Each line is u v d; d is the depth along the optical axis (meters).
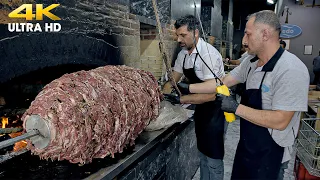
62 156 1.07
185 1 4.41
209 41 6.45
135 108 1.32
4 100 1.68
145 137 1.59
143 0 2.89
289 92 1.35
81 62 1.90
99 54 2.09
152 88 1.58
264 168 1.58
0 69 1.30
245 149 1.65
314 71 7.41
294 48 8.30
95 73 1.27
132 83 1.41
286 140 1.52
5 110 1.68
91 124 1.04
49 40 1.58
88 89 1.10
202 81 2.33
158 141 1.63
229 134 4.39
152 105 1.55
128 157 1.27
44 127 0.96
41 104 0.99
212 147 2.31
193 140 2.78
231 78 1.96
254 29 1.44
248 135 1.62
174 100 2.19
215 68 2.17
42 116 0.97
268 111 1.43
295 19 8.12
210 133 2.29
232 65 6.70
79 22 1.83
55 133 0.97
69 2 1.72
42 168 1.12
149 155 1.58
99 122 1.07
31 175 1.06
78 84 1.10
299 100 1.35
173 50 3.99
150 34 3.49
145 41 3.54
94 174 1.08
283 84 1.37
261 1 11.55
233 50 12.18
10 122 1.68
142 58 3.59
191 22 2.20
